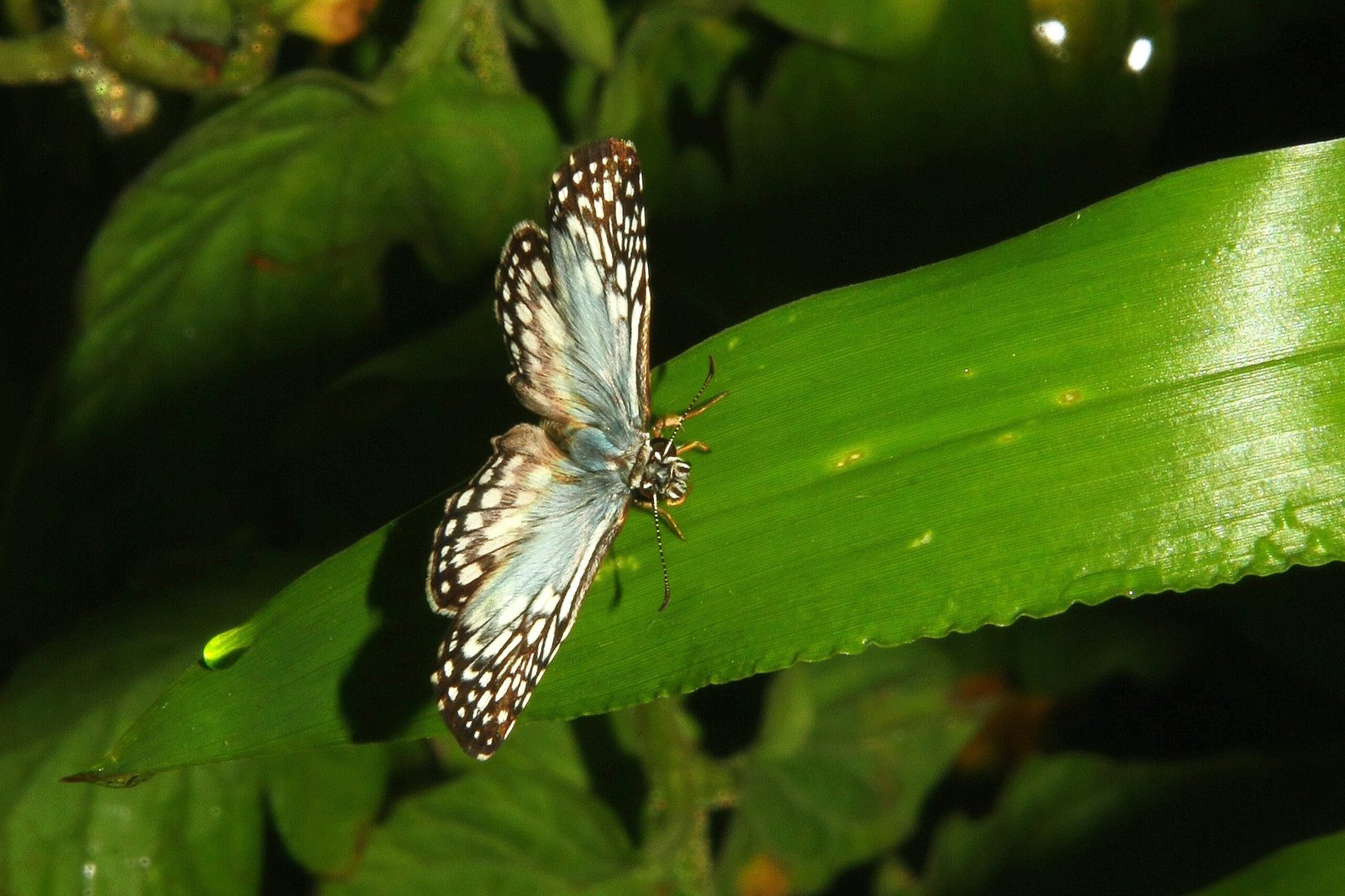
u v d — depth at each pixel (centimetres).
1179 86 32
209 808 30
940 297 27
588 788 32
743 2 30
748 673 27
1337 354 27
